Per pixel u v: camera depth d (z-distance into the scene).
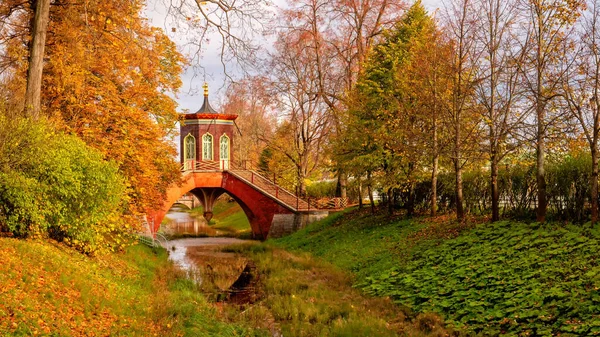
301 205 42.25
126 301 13.55
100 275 14.95
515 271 14.24
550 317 11.17
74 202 16.42
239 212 64.75
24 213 14.63
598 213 16.52
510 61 18.03
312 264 24.22
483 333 11.81
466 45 20.30
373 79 26.95
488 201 23.16
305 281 20.69
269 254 29.84
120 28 19.69
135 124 22.69
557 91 17.11
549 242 15.28
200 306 15.86
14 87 18.23
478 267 15.51
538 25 17.11
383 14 39.06
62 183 15.49
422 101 22.17
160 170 27.27
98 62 21.33
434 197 24.44
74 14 19.44
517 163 19.55
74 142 17.02
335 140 30.45
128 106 22.06
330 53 40.50
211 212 47.22
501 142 19.31
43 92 20.33
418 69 21.91
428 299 14.97
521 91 17.97
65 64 19.62
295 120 43.50
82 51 19.80
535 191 19.27
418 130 23.02
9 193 14.25
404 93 24.52
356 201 45.03
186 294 17.25
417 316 13.82
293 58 41.03
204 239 44.06
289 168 49.41
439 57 20.97
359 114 27.53
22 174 14.75
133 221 23.03
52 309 10.34
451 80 21.25
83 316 10.83
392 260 20.09
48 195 15.49
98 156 17.52
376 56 27.78
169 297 15.89
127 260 20.78
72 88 19.88
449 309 13.76
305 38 40.25
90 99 21.12
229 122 45.50
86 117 20.84
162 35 23.39
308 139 43.25
